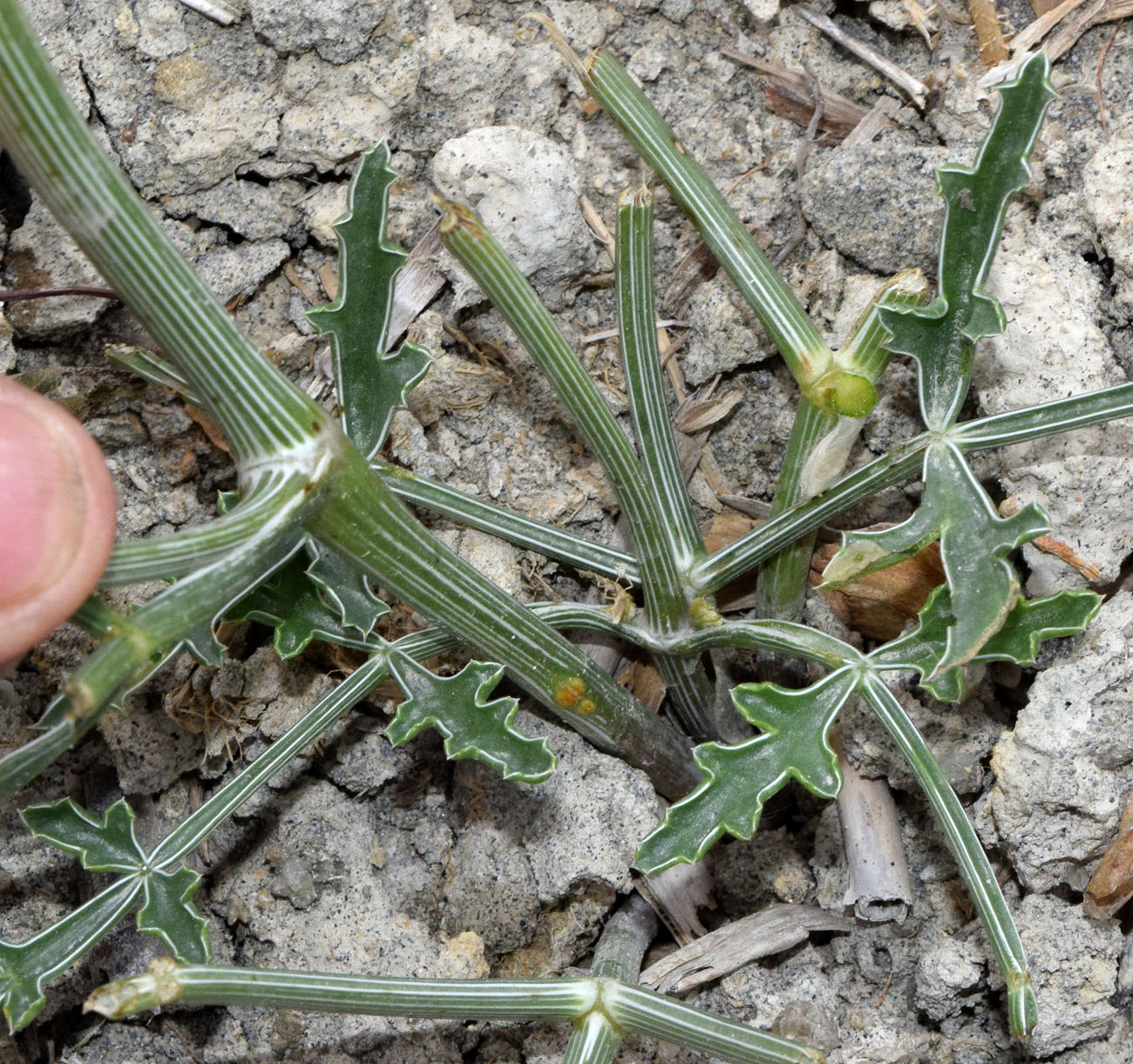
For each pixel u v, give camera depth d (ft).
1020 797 0.74
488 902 0.78
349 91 0.79
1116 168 0.76
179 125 0.78
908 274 0.68
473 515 0.73
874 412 0.79
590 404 0.68
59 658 0.79
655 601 0.73
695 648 0.74
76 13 0.78
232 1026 0.78
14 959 0.67
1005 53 0.79
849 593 0.77
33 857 0.79
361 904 0.78
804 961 0.78
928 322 0.66
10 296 0.76
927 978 0.75
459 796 0.79
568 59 0.69
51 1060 0.78
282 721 0.79
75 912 0.68
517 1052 0.78
